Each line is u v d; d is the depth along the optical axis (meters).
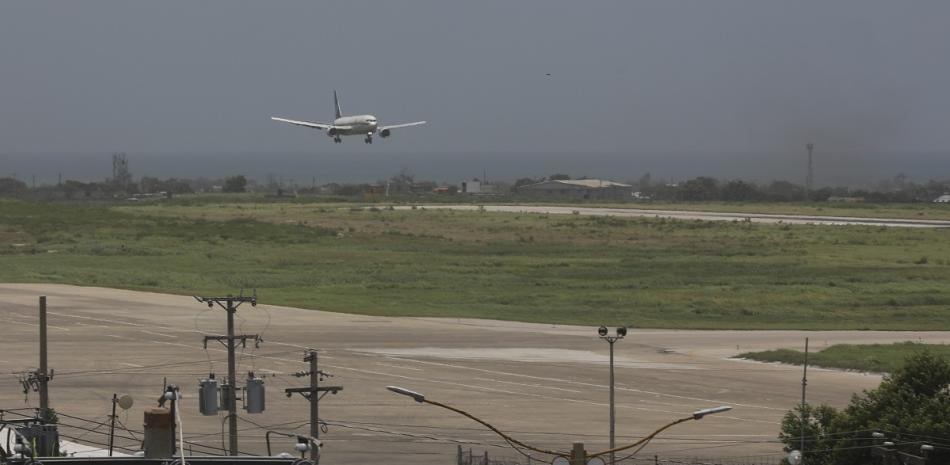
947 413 175.12
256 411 147.50
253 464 88.19
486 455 188.75
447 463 197.88
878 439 170.50
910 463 159.75
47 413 169.12
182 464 85.31
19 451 93.50
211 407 146.62
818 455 179.25
